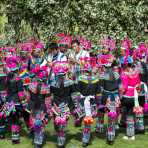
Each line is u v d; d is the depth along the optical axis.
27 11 17.39
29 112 9.34
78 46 11.34
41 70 8.94
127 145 9.34
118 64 10.05
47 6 16.80
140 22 16.95
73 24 17.20
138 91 9.59
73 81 9.54
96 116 9.95
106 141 9.55
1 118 9.62
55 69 8.93
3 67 9.73
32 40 14.83
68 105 9.32
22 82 9.34
